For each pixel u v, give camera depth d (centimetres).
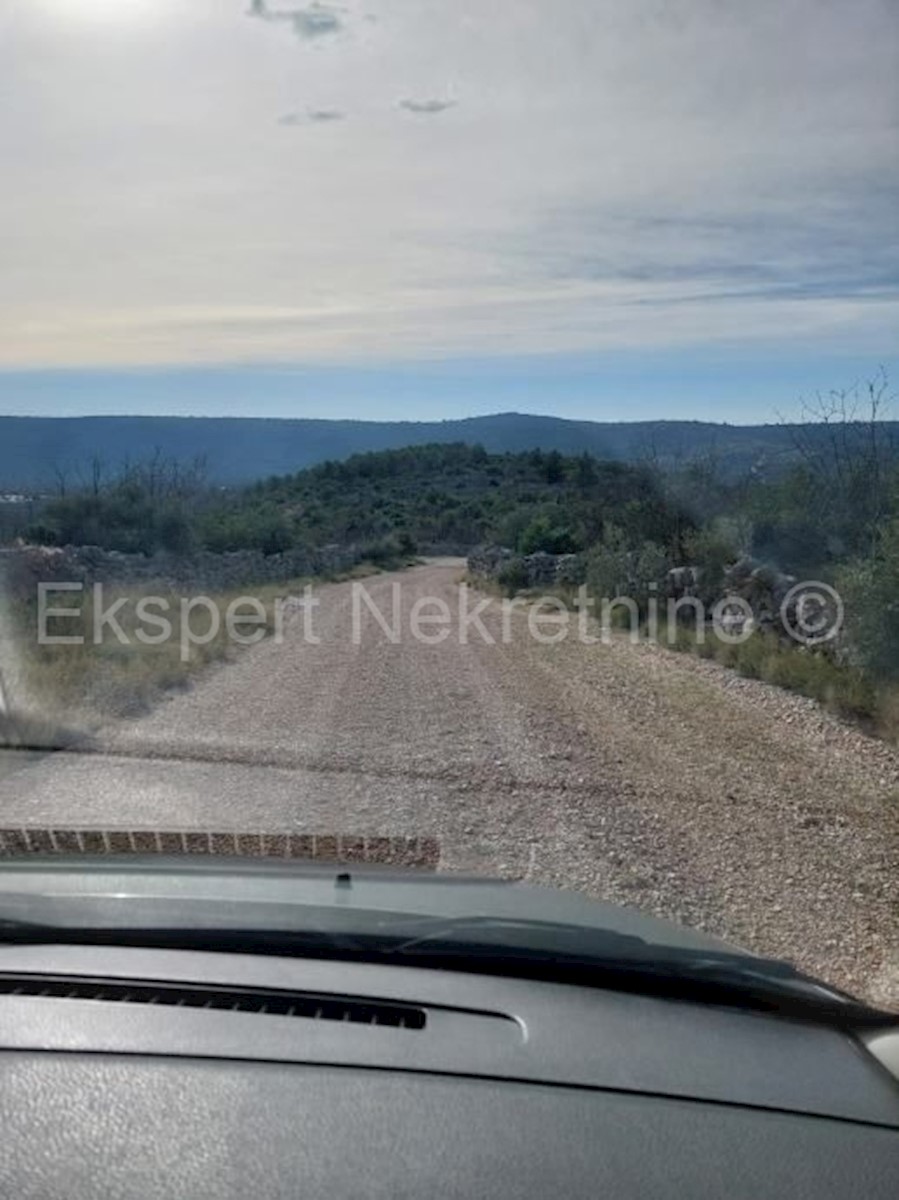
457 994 353
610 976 364
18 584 2436
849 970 584
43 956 371
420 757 1094
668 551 2809
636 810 917
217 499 5319
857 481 2277
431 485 9981
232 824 800
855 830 884
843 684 1502
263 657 1925
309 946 376
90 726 1216
